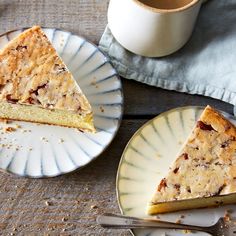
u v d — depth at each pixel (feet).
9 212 2.26
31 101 2.38
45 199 2.30
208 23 2.58
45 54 2.44
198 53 2.54
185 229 2.23
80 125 2.41
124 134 2.45
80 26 2.62
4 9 2.61
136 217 2.25
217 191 2.27
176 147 2.40
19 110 2.41
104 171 2.36
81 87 2.47
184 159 2.31
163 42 2.43
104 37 2.55
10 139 2.36
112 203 2.31
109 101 2.45
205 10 2.60
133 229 2.22
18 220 2.25
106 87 2.47
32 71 2.42
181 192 2.26
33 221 2.26
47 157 2.32
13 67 2.41
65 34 2.55
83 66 2.51
